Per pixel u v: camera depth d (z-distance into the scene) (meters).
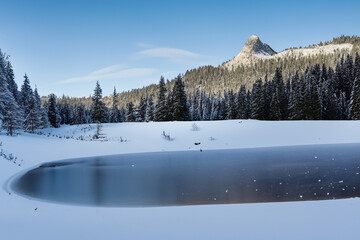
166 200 12.77
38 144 33.69
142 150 37.00
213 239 6.20
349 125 44.31
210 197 13.12
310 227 6.75
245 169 21.08
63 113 97.75
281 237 6.16
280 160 24.97
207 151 35.03
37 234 6.87
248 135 41.91
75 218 8.65
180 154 32.84
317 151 30.62
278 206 9.19
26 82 63.53
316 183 15.45
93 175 20.31
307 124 45.88
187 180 17.73
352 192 13.18
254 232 6.56
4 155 24.27
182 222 7.72
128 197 13.48
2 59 54.19
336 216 7.57
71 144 37.00
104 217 8.72
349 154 27.52
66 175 20.42
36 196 13.88
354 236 6.07
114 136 44.53
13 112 39.41
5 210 10.28
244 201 12.13
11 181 18.20
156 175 19.84
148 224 7.64
